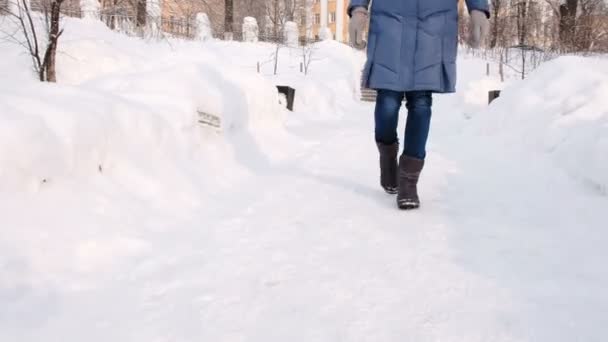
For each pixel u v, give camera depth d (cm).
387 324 135
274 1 2839
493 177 322
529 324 132
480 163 372
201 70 434
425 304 146
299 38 2334
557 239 200
